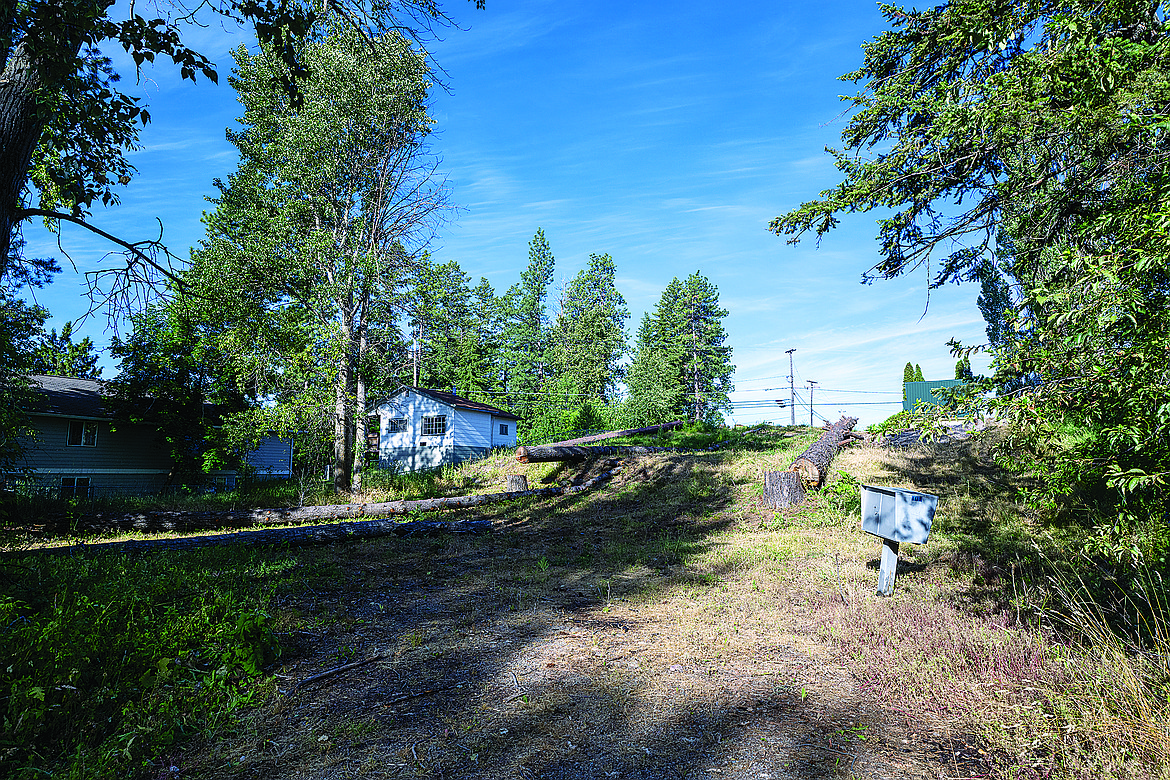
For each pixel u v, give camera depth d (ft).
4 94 17.57
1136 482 10.05
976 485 38.04
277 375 59.21
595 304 207.21
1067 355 10.30
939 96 25.49
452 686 14.76
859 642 16.92
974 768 10.62
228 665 14.82
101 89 21.36
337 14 27.55
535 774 10.77
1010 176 20.18
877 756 11.13
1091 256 10.39
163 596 21.36
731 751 11.46
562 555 32.94
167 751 11.52
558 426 116.88
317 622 20.07
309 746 11.78
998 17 20.98
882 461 48.88
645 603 22.62
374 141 63.98
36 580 20.67
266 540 33.27
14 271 25.70
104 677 13.25
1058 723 11.51
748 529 35.96
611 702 13.71
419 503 53.21
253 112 67.56
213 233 66.74
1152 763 9.98
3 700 11.58
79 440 74.79
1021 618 17.11
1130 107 12.19
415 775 10.74
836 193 28.81
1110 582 18.03
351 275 60.59
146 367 73.46
